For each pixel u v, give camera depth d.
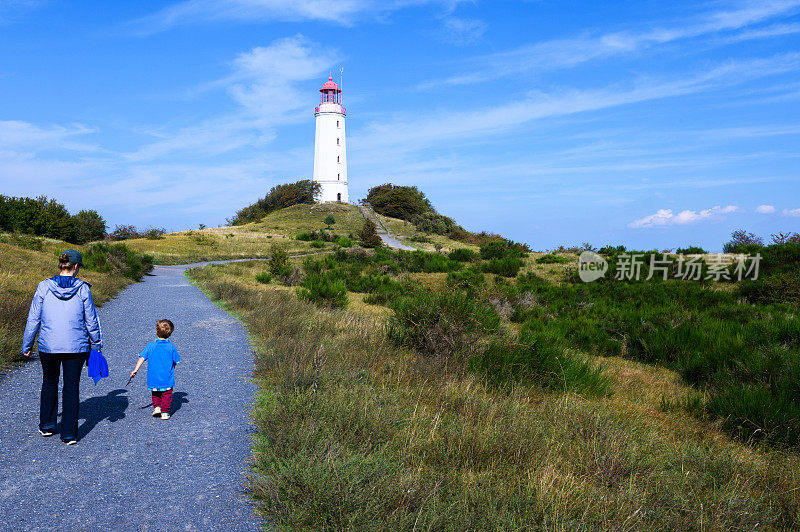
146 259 29.55
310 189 101.81
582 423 5.05
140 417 5.08
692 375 8.62
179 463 3.95
